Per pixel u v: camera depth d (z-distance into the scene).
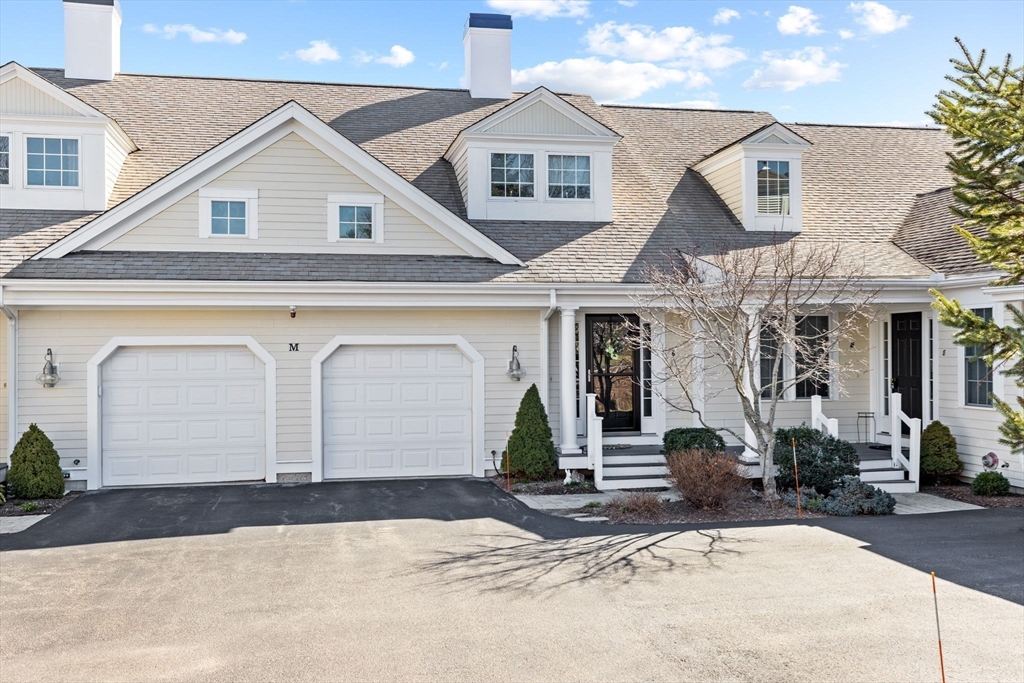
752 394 14.74
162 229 14.91
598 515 12.50
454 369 15.88
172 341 14.72
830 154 21.39
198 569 9.57
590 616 7.99
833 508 12.58
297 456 15.23
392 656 7.02
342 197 15.58
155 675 6.61
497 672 6.71
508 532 11.40
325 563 9.83
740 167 18.30
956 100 9.39
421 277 15.02
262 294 14.37
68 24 19.23
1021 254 9.54
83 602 8.40
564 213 17.62
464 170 17.62
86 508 12.83
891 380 17.27
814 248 14.12
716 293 13.85
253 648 7.18
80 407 14.38
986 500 13.78
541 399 16.02
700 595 8.62
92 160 15.65
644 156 20.33
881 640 7.38
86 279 13.59
